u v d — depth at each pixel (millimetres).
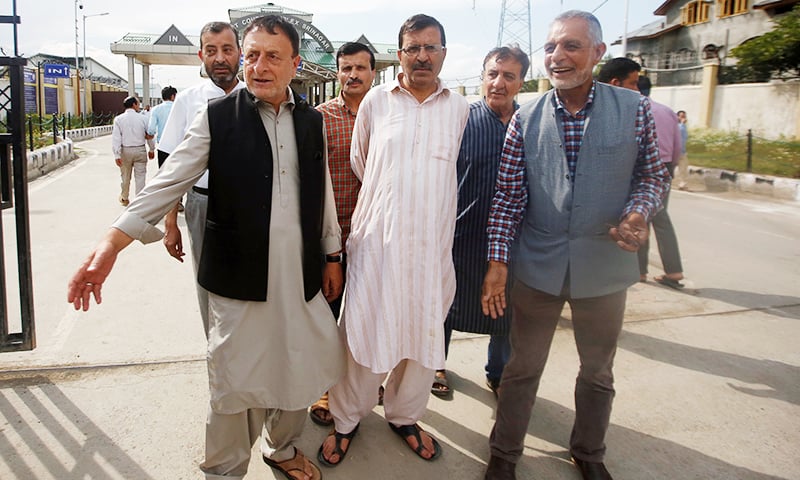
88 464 2250
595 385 2203
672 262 4617
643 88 3977
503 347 2879
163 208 1819
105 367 3016
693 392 2996
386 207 2176
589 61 1871
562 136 2000
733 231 6941
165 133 2625
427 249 2176
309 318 2006
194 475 2223
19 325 3535
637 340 3623
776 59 13031
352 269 2283
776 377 3168
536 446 2527
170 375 2957
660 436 2604
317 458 2391
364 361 2221
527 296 2176
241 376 1920
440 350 2217
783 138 12062
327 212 2195
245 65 1846
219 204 1884
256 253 1869
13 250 5156
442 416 2742
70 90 29031
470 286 2705
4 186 2662
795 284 4805
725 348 3529
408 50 2139
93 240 5609
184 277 4609
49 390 2766
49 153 11289
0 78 2854
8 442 2357
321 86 26625
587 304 2098
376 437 2559
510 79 2582
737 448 2527
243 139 1857
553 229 2049
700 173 11102
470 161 2613
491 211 2221
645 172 2033
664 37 23500
